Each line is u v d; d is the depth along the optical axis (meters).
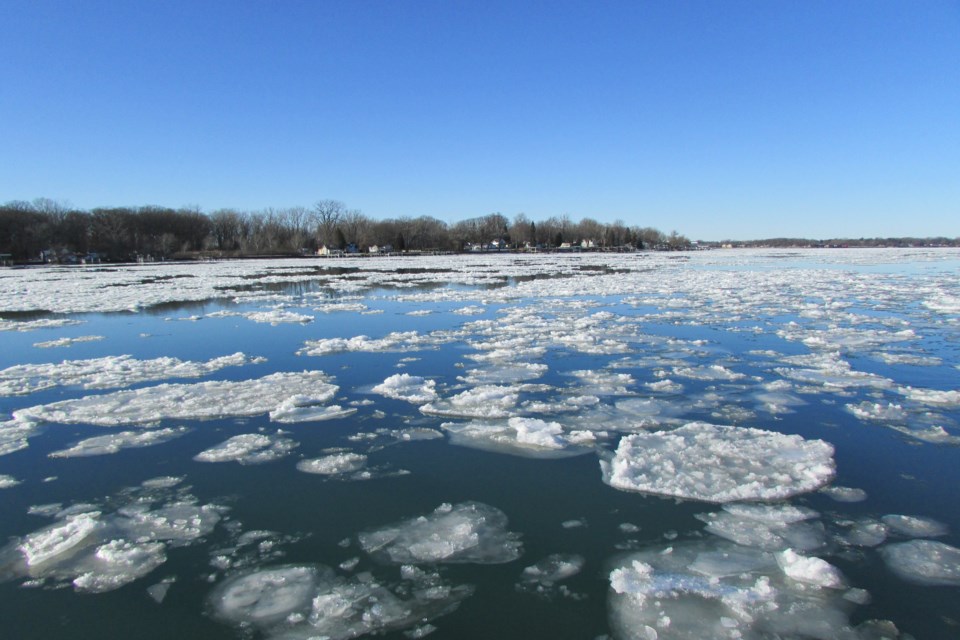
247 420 6.87
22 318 16.61
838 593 3.49
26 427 6.70
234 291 24.72
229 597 3.57
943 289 21.42
